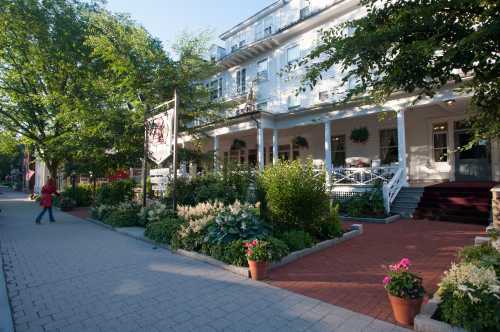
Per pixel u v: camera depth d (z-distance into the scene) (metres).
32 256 6.21
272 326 3.27
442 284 3.24
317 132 17.39
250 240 5.34
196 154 12.21
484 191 9.76
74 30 17.36
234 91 21.42
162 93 11.05
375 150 15.25
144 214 9.41
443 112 13.12
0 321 3.40
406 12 3.28
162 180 11.31
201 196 9.33
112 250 6.70
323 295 4.11
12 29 16.81
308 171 7.22
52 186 11.68
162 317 3.51
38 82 19.03
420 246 6.61
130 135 11.37
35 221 11.59
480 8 3.13
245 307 3.74
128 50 11.23
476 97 3.89
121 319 3.47
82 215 13.89
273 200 6.93
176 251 6.42
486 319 2.73
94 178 14.48
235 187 9.27
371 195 10.78
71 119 12.06
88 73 16.72
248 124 15.42
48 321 3.45
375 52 3.42
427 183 12.62
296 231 6.58
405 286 3.26
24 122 20.28
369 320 3.38
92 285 4.53
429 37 3.28
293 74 17.38
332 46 3.64
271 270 5.17
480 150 12.41
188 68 11.46
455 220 9.27
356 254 6.14
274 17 21.03
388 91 3.99
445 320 3.06
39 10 16.89
